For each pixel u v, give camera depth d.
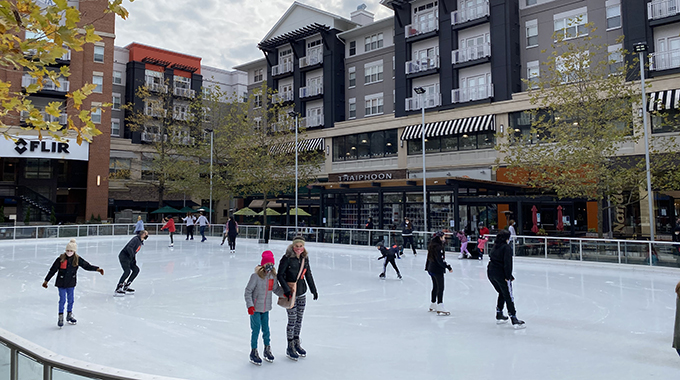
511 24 29.25
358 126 36.06
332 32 38.91
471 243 19.36
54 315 8.96
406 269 15.89
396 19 34.53
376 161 35.12
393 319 8.70
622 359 6.30
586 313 9.12
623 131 18.42
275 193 34.19
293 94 41.59
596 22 27.02
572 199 23.97
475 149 29.86
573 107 19.09
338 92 38.84
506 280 8.09
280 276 6.25
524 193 28.19
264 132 34.44
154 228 32.03
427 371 5.85
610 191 19.27
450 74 31.52
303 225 32.62
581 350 6.71
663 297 10.80
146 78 45.66
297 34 40.28
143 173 44.00
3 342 3.41
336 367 6.01
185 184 35.38
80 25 35.69
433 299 9.28
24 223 33.41
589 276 14.28
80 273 14.45
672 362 6.16
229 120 36.56
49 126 4.30
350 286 12.41
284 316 8.90
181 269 15.67
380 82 37.06
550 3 28.81
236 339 7.31
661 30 24.64
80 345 6.95
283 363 6.16
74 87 35.12
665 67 24.08
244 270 15.45
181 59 49.69
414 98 33.19
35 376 3.13
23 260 18.03
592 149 18.05
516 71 29.48
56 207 40.06
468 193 24.11
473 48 30.53
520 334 7.62
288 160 33.06
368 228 24.61
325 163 38.25
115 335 7.50
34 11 3.71
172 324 8.24
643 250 15.23
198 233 33.56
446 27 31.89
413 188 24.84
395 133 34.22
